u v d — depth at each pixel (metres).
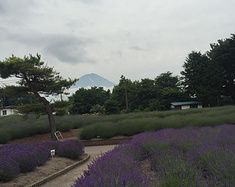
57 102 20.52
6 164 5.57
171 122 15.59
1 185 5.11
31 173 6.43
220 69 49.62
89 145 15.00
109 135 15.52
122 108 58.00
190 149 5.62
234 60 48.50
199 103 52.50
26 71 17.53
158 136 8.54
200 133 7.94
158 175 3.99
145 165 5.80
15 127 20.72
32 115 31.19
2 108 53.66
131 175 3.35
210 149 4.91
